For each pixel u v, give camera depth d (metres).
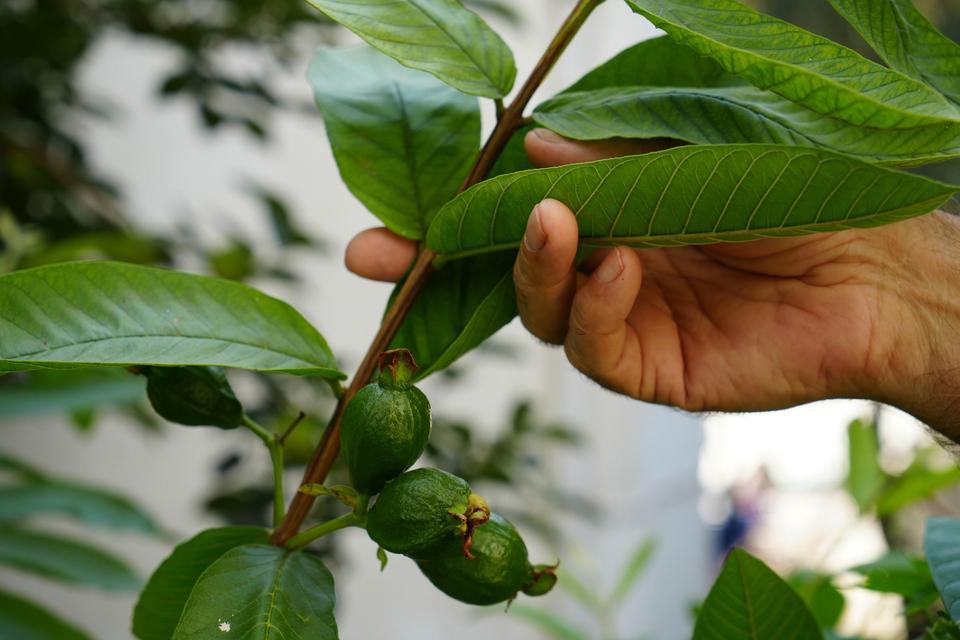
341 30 1.15
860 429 0.60
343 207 1.73
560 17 1.70
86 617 1.51
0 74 1.08
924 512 0.73
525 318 0.44
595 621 1.61
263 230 1.71
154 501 1.59
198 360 0.39
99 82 1.61
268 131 1.17
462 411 1.70
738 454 1.52
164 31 1.11
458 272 0.44
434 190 0.45
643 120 0.40
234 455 0.99
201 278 0.40
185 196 1.65
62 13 1.09
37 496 0.73
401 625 1.69
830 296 0.48
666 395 0.49
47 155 1.16
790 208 0.35
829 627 0.55
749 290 0.49
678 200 0.36
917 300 0.47
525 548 0.38
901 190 0.34
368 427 0.36
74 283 0.38
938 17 1.19
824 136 0.38
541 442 1.12
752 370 0.49
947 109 0.33
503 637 1.73
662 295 0.50
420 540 0.36
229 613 0.37
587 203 0.37
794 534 1.18
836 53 0.35
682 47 0.44
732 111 0.40
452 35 0.41
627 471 1.70
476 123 0.46
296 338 0.41
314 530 0.39
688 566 1.70
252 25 1.12
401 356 0.37
